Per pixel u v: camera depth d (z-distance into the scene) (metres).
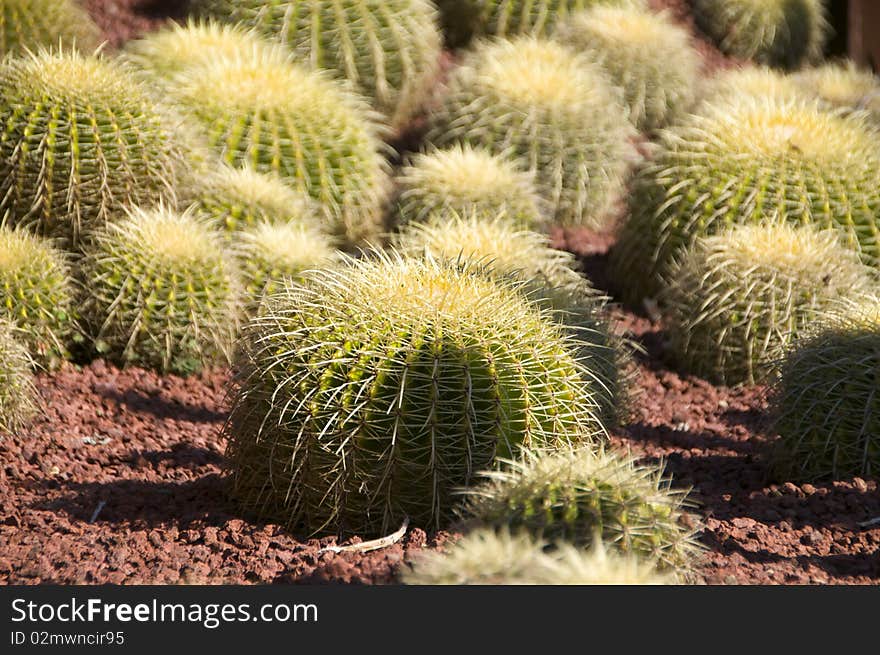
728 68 11.48
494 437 3.73
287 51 8.92
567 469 3.20
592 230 8.70
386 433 3.73
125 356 5.95
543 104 8.48
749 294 6.30
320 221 7.34
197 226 6.18
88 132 5.96
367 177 7.59
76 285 5.99
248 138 7.17
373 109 9.22
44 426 5.12
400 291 3.87
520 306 3.98
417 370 3.73
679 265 6.97
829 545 3.88
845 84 10.24
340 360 3.76
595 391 4.53
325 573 3.47
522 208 7.34
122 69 6.52
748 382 6.39
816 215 6.74
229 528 3.91
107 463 4.78
